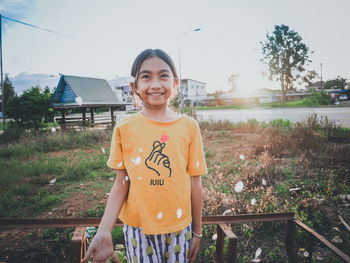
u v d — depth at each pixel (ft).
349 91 148.46
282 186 13.26
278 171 15.19
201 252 7.82
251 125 39.04
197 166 3.67
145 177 3.31
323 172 15.39
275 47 152.87
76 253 4.33
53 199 12.53
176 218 3.35
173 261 3.43
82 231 4.71
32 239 8.75
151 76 3.44
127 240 3.56
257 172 14.40
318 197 11.69
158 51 3.51
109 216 3.26
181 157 3.48
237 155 21.06
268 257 7.64
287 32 148.97
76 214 11.09
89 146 30.94
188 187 3.56
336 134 26.96
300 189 12.82
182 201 3.42
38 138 31.60
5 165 19.67
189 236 3.63
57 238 8.68
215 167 17.06
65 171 17.20
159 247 3.36
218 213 9.32
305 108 102.17
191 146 3.68
